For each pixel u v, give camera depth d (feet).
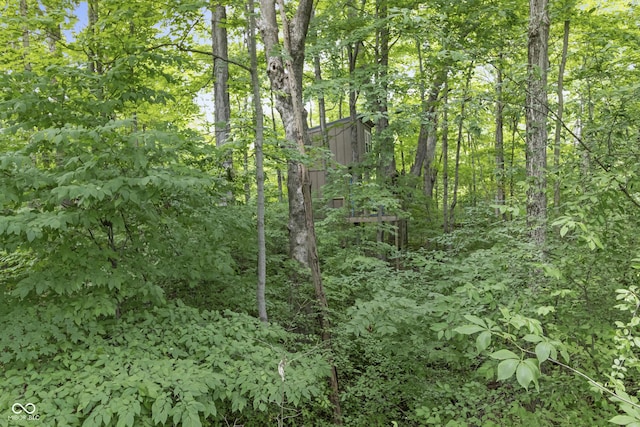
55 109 13.12
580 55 28.12
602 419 10.95
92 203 11.94
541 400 12.69
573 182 11.76
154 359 11.87
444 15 15.81
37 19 16.65
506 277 12.64
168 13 15.72
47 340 11.86
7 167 11.14
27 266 13.80
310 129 46.14
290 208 21.85
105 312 11.98
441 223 42.68
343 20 35.09
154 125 15.72
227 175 20.62
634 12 26.53
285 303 19.34
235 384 11.91
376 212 38.47
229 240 18.28
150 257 15.35
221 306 17.93
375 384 15.84
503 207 10.94
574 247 11.80
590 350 11.82
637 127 12.06
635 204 10.27
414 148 53.83
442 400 14.26
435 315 13.08
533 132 16.25
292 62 21.13
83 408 9.50
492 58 17.42
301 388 12.28
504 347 10.32
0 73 12.27
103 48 15.28
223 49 29.84
